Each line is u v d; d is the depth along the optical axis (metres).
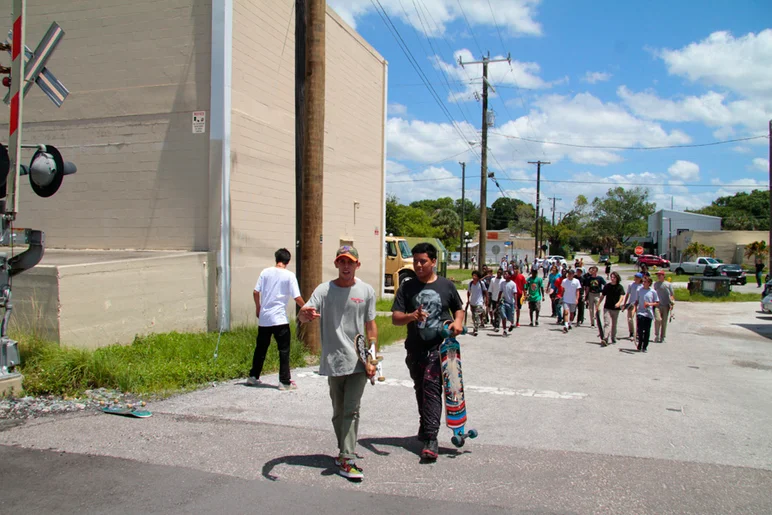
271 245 13.92
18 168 6.70
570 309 16.73
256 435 5.58
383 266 22.95
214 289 12.17
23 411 6.14
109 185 12.84
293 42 14.77
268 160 13.76
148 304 10.38
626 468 4.94
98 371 7.27
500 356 11.84
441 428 6.15
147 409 6.44
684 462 5.14
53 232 13.24
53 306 8.49
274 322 7.60
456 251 84.75
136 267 10.08
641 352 13.14
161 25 12.46
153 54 12.52
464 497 4.25
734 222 100.88
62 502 4.02
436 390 5.13
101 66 12.89
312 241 10.33
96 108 12.93
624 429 6.24
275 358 9.29
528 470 4.84
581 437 5.88
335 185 18.55
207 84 12.20
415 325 5.25
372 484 4.46
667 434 6.08
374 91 21.58
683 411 7.21
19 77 6.70
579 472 4.81
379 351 11.46
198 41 12.23
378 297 22.55
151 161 12.56
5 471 4.54
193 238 12.31
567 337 15.62
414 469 4.81
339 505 4.07
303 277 10.36
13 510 3.88
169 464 4.75
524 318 21.30
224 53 12.05
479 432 5.99
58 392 6.84
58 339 8.46
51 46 6.83
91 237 12.98
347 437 4.57
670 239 77.00
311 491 4.30
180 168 12.37
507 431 6.05
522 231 117.75
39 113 13.34
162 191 12.50
